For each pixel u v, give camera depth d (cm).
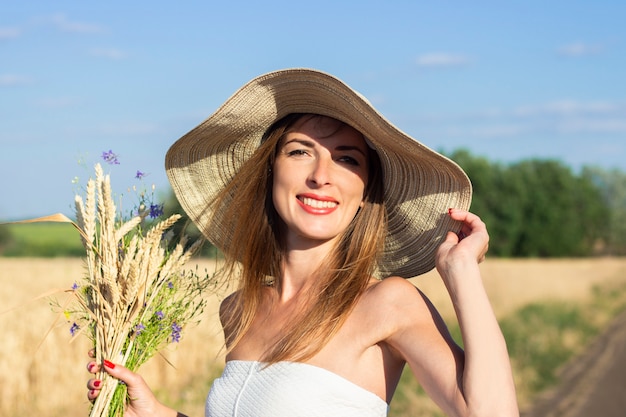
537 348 1561
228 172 309
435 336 232
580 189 8512
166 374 1001
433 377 225
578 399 1199
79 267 1820
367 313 246
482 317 216
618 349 1758
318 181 264
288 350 250
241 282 293
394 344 241
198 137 298
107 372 280
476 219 247
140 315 287
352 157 269
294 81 263
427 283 2302
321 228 266
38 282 1471
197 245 294
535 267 4353
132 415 288
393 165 271
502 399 207
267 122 284
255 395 252
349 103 253
